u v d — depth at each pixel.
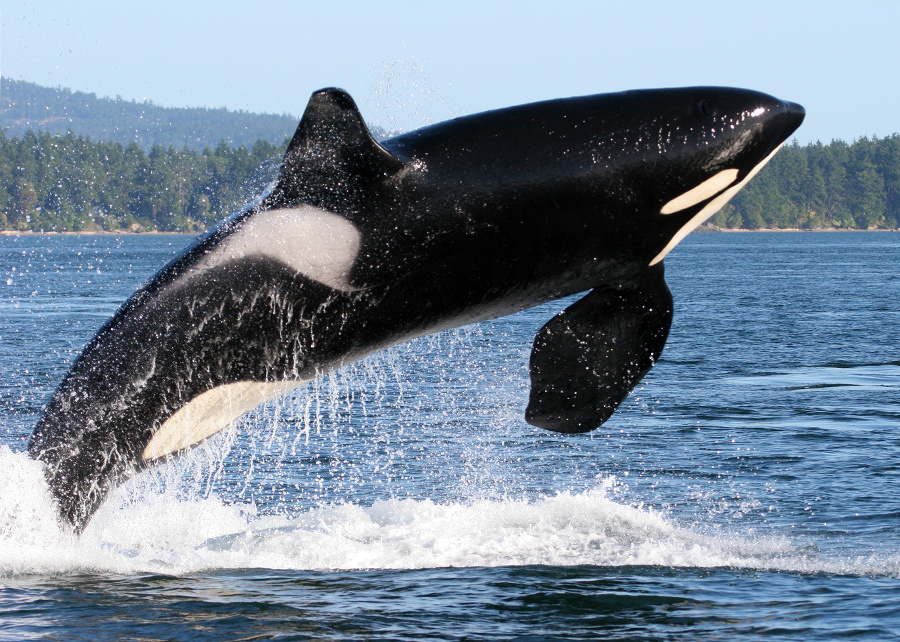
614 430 67.25
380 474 55.31
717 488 51.72
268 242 33.31
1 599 32.94
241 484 52.75
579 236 33.91
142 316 34.50
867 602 33.44
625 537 41.94
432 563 38.25
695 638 30.19
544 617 32.00
